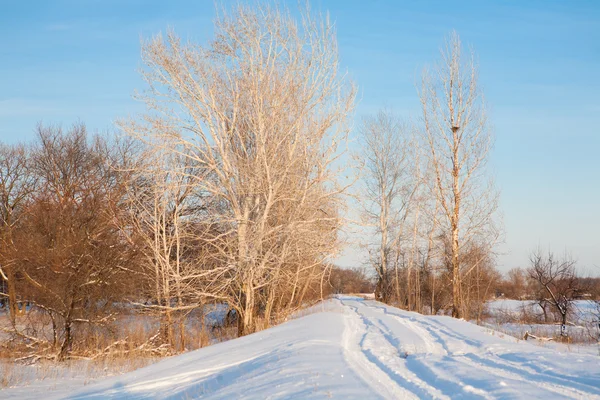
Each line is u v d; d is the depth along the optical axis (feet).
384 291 168.55
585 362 33.35
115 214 86.79
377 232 170.40
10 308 83.25
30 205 87.66
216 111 87.51
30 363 71.56
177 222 89.45
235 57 89.51
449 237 138.10
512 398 23.70
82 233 79.05
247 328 86.94
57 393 46.32
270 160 87.45
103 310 81.66
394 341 51.57
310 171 90.33
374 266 171.12
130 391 42.65
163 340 84.12
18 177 130.93
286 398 26.71
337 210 92.99
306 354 40.19
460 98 114.73
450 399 24.81
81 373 60.54
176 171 86.02
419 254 153.89
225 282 86.84
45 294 74.90
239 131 92.43
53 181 123.54
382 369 34.68
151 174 88.53
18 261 77.51
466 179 114.73
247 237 87.30
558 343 70.74
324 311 100.22
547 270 127.85
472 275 141.18
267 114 88.38
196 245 95.86
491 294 160.35
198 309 99.71
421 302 156.46
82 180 101.45
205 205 95.86
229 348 57.16
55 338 76.95
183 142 87.04
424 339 53.06
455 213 113.39
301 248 91.35
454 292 111.45
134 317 87.81
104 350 75.20
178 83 86.07
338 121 91.15
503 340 50.34
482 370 31.73
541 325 113.91
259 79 88.43
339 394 26.00
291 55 90.12
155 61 85.20
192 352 59.72
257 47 88.38
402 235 166.20
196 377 44.70
